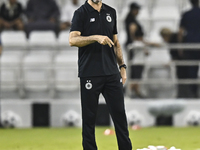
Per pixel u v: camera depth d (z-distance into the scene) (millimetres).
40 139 29422
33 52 42094
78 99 39531
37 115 37219
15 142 28016
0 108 37250
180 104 36750
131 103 36969
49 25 42719
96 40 16891
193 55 38938
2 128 37031
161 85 39344
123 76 19016
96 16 17844
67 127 37062
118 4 47812
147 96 39375
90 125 18141
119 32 43688
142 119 37000
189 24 39250
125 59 39875
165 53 40000
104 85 18109
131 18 39656
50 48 42219
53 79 39531
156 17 45219
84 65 17906
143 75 39156
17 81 38125
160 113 36781
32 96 39844
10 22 43562
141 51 39062
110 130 32031
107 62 17969
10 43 40844
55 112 37156
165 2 47688
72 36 17641
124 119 18297
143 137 29906
